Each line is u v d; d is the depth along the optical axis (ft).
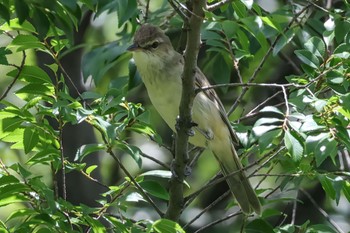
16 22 29.71
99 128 29.07
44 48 30.40
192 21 27.78
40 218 28.02
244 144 34.60
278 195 46.57
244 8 31.07
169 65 36.06
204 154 56.75
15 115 28.71
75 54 47.85
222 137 37.01
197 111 36.47
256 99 52.42
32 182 27.89
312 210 47.21
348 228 47.70
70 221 28.43
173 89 35.88
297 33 39.96
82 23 49.14
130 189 32.27
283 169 35.37
